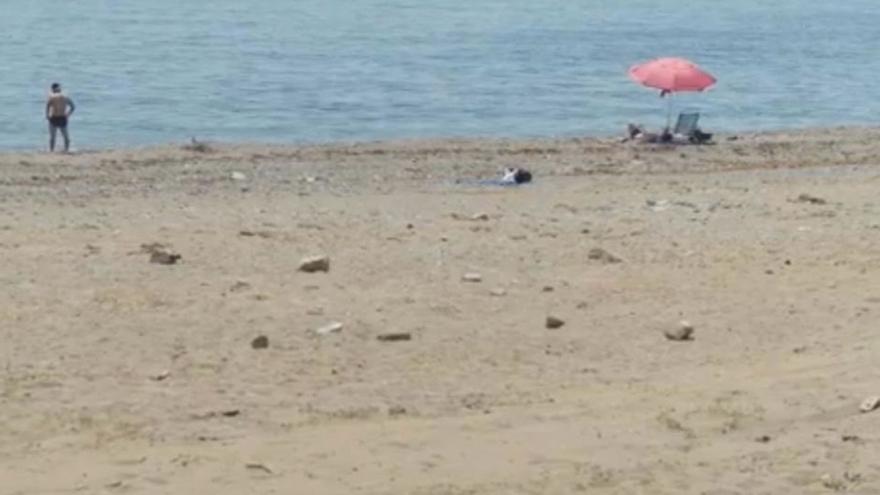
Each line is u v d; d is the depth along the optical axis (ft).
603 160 310.65
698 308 150.92
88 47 619.26
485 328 141.18
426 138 361.92
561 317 146.30
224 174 279.90
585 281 163.94
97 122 396.98
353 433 105.09
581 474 95.20
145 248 175.52
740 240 193.67
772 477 94.17
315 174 282.56
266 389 117.60
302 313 144.25
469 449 101.09
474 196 250.16
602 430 105.50
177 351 128.98
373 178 277.64
